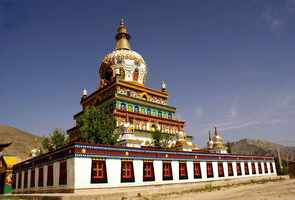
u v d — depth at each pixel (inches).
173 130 2183.8
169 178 1338.6
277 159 2532.0
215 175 1610.5
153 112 2161.7
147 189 1127.6
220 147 2020.2
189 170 1456.7
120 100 1989.4
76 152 1050.7
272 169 2206.0
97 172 1085.8
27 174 1454.2
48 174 1219.2
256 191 1146.7
